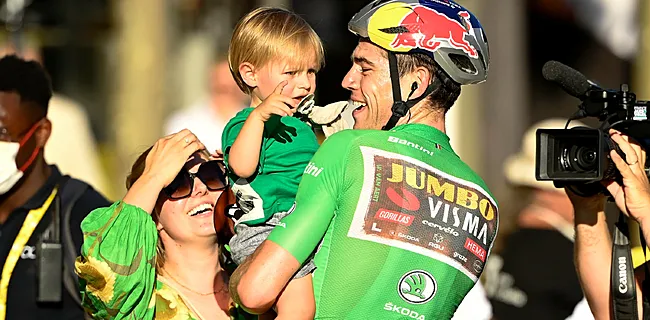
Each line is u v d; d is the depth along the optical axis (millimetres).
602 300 11484
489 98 25656
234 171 10125
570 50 26656
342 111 10883
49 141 22875
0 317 13906
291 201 10281
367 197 9383
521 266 16562
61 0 25344
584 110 11070
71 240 14062
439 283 9531
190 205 11484
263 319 10219
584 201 11617
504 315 16484
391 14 9820
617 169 10742
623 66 26500
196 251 11594
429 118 9898
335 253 9414
